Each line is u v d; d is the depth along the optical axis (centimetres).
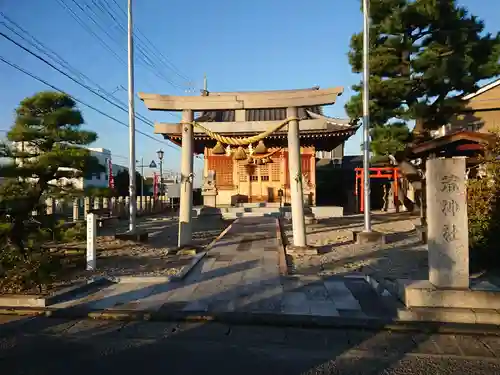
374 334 509
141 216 2431
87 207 1733
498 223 726
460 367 417
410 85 1400
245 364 425
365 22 1229
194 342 486
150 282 751
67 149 809
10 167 749
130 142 1307
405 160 1638
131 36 1332
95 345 478
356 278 761
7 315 591
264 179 2380
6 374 404
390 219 1892
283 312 573
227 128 1193
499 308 550
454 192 576
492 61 1324
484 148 872
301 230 1021
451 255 571
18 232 745
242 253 1030
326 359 438
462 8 1387
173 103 1045
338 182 3000
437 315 541
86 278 773
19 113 793
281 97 1005
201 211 2116
